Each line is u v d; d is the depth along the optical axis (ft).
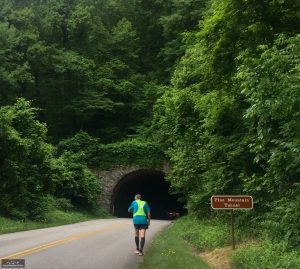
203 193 79.66
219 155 61.26
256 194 48.34
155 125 168.55
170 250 43.98
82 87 181.68
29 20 180.14
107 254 44.60
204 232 60.34
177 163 100.17
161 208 223.30
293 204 33.65
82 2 203.82
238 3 45.03
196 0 177.68
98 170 163.84
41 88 179.73
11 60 164.86
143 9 216.13
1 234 68.49
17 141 94.94
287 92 29.35
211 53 49.98
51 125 182.50
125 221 116.57
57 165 124.98
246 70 33.76
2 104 158.30
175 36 187.93
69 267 36.19
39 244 52.70
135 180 184.55
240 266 36.60
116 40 198.18
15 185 96.94
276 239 38.93
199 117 73.67
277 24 44.37
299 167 32.04
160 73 195.00
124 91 184.75
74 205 145.38
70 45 191.83
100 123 187.62
